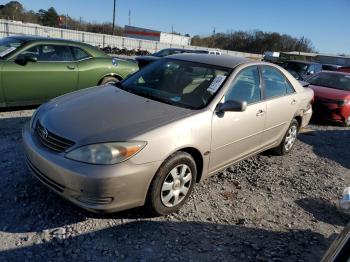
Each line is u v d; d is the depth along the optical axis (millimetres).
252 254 3088
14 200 3426
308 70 14375
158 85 4141
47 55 6508
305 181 4844
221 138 3795
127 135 3025
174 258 2904
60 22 67438
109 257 2826
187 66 4348
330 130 8352
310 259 3119
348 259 1635
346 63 53094
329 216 3977
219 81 3986
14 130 5379
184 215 3543
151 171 3082
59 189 3035
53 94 6617
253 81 4434
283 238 3402
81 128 3119
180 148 3295
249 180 4617
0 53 6113
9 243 2859
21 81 6102
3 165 4090
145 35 57125
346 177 5242
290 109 5184
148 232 3189
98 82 7234
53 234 3016
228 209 3801
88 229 3127
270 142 4992
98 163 2883
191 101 3789
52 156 3018
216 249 3092
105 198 2922
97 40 39875
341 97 8703
